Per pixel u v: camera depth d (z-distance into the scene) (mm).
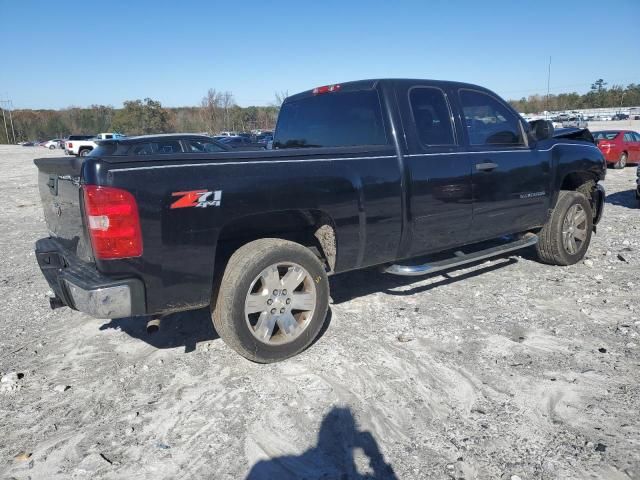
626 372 3545
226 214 3389
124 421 3182
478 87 5152
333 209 3863
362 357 3875
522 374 3559
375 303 4988
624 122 61844
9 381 3658
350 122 4750
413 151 4387
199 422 3141
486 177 4914
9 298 5621
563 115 69562
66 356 4109
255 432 3023
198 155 3344
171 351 4102
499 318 4535
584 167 6070
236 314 3527
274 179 3561
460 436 2920
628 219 9172
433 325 4422
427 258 6305
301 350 3908
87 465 2781
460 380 3506
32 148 64688
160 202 3139
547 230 5867
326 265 4238
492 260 6344
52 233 4262
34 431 3121
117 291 3098
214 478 2662
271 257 3625
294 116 5461
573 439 2857
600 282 5445
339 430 3016
